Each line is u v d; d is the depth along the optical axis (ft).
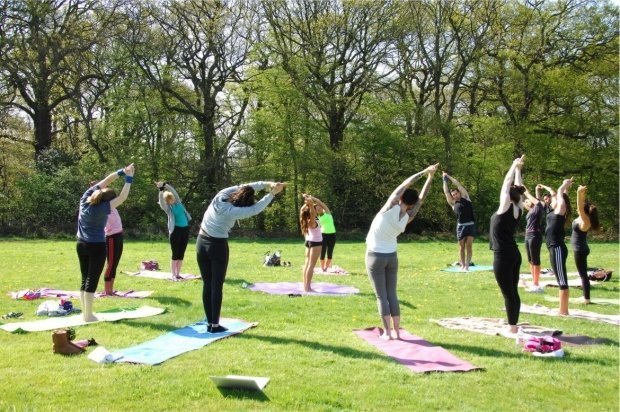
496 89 106.73
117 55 95.09
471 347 22.04
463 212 47.55
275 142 98.63
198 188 98.99
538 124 105.40
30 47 94.02
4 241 76.69
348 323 26.04
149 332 23.54
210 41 96.63
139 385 17.20
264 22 98.07
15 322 25.43
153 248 66.80
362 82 99.25
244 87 100.58
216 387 17.10
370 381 17.95
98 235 25.45
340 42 98.48
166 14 94.99
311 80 98.37
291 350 21.09
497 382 18.17
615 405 16.48
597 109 103.30
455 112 116.37
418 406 16.05
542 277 42.86
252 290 34.76
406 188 23.08
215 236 23.47
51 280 38.68
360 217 99.04
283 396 16.48
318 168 98.53
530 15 102.89
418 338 23.18
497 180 101.14
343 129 103.04
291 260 54.44
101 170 94.84
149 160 96.89
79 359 19.69
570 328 25.86
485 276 43.11
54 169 94.79
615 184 101.71
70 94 99.40
